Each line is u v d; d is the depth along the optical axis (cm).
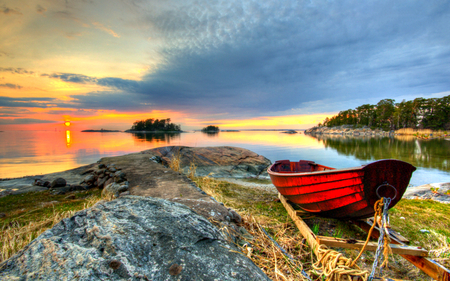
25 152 2291
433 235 430
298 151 2514
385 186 329
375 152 2389
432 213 549
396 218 518
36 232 359
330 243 313
